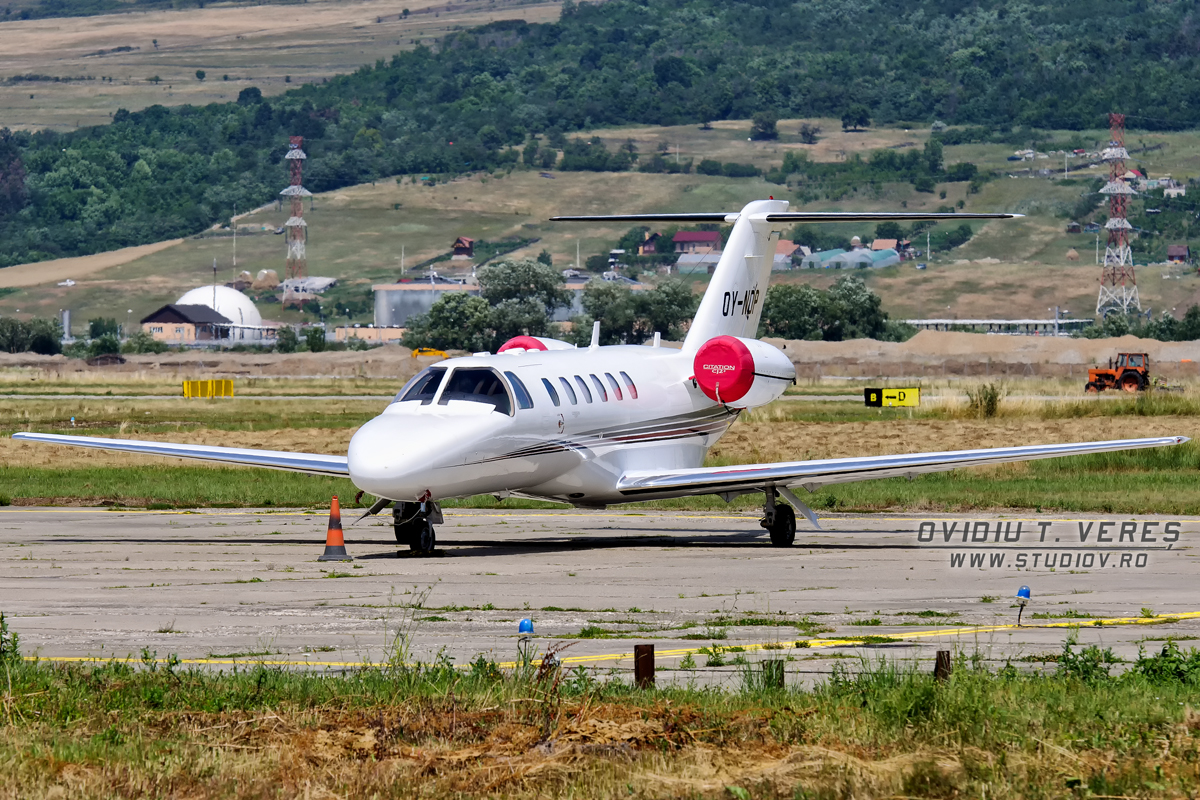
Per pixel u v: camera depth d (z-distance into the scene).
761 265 109.94
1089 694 39.97
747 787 31.89
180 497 122.25
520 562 79.25
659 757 34.34
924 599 63.66
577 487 90.69
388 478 78.12
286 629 55.19
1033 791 31.55
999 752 34.56
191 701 40.12
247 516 109.94
